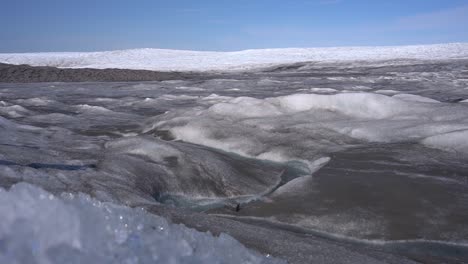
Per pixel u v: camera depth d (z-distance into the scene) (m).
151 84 24.77
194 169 5.82
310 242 3.38
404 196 4.94
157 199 5.07
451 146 6.69
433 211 4.56
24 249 1.43
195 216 3.83
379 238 4.11
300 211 4.72
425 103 9.12
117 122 10.45
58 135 8.09
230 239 2.44
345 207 4.73
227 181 5.70
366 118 8.73
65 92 19.48
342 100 9.38
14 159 4.98
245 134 7.96
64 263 1.46
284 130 8.09
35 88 21.41
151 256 1.78
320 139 7.55
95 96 17.59
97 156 5.85
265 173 6.21
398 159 6.30
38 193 1.88
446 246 3.95
